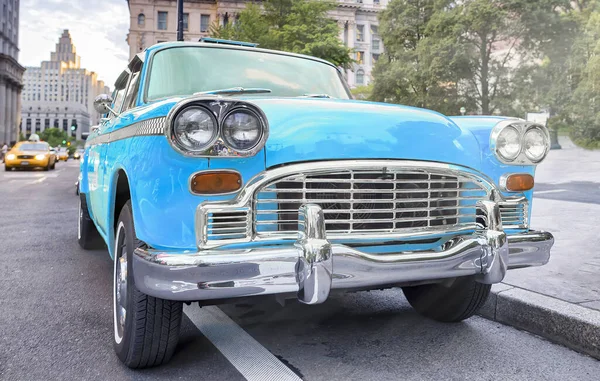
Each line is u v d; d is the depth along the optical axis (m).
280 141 2.45
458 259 2.59
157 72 3.61
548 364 2.91
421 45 40.72
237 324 3.53
